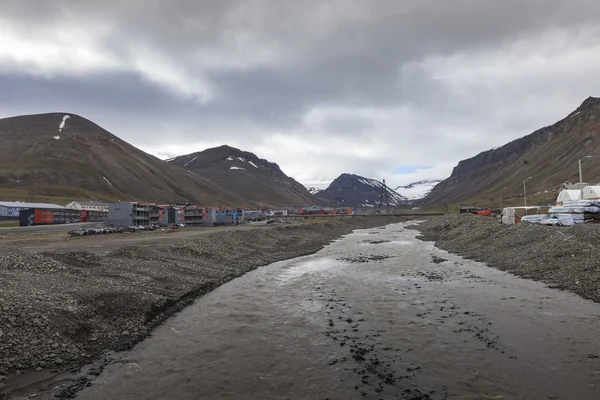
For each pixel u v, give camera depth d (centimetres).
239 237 6438
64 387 1488
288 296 3072
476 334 2067
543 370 1611
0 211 11556
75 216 12875
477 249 5428
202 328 2258
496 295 2900
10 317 1800
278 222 15512
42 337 1759
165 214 13400
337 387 1515
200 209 14388
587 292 2778
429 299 2859
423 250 6212
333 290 3262
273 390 1499
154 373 1645
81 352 1780
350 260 5191
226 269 4247
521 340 1956
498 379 1544
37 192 19775
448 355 1800
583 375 1555
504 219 6938
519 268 3841
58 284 2462
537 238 4538
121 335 2036
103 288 2561
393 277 3803
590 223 4903
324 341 2030
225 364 1745
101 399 1415
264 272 4284
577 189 8169
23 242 5966
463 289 3153
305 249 6694
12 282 2280
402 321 2338
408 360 1759
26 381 1488
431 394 1439
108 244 5612
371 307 2678
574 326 2139
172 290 2978
